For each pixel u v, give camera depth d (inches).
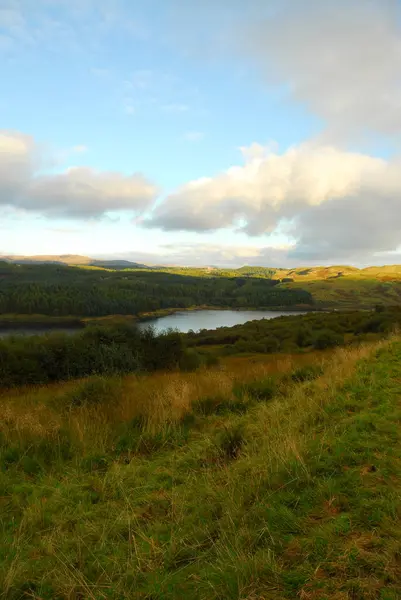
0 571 102.2
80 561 105.0
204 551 102.4
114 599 88.2
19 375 604.4
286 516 109.2
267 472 139.4
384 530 96.0
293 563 90.2
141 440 207.8
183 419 244.2
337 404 224.8
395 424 175.0
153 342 841.5
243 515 114.9
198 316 5940.0
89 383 316.2
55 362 647.1
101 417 246.4
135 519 125.9
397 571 81.8
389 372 299.4
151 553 104.4
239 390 305.3
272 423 206.2
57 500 145.6
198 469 166.2
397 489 115.1
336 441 160.7
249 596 79.7
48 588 96.0
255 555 92.3
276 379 344.8
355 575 82.5
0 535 123.7
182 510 126.6
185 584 89.9
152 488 151.9
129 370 658.8
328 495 118.0
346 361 381.1
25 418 234.4
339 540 95.0
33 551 114.3
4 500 149.3
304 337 1566.2
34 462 183.9
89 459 187.0
